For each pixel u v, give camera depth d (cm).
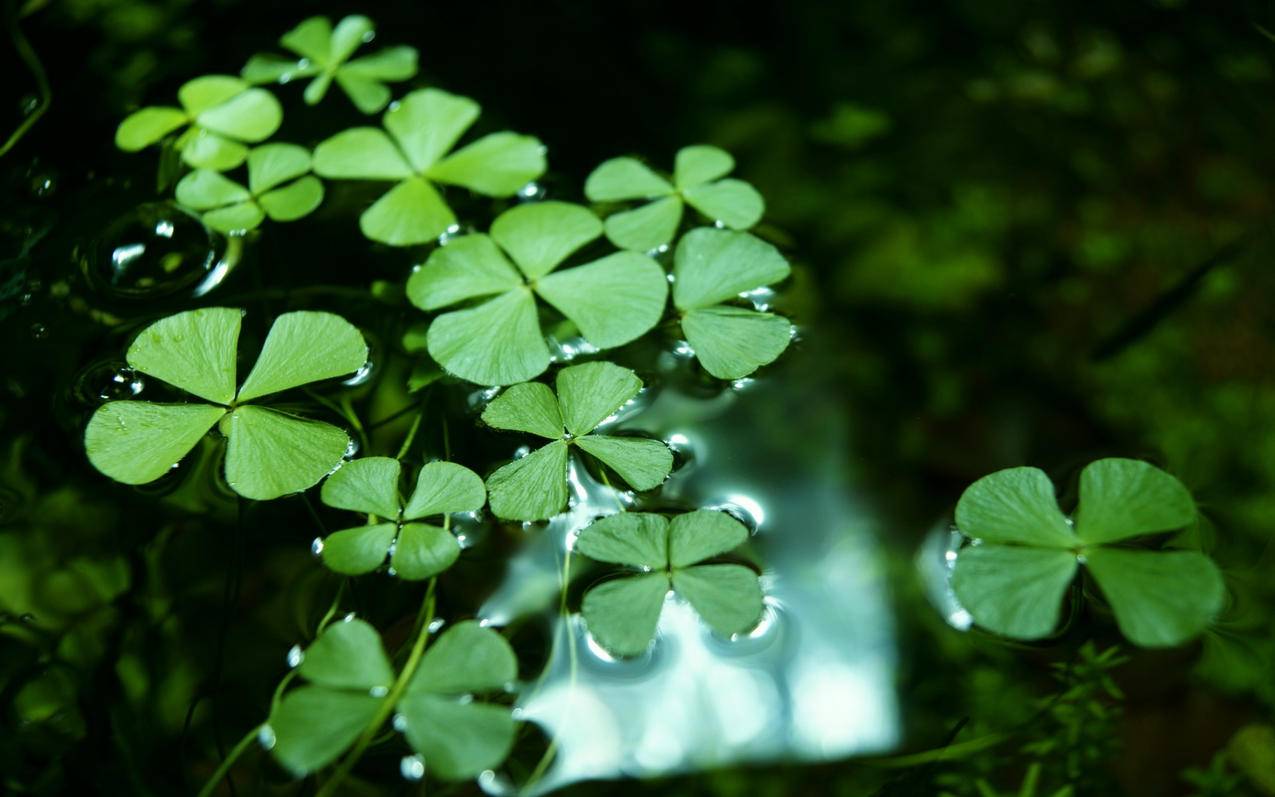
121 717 23
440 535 23
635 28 30
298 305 26
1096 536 22
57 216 26
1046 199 28
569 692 23
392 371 25
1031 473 23
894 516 24
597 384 24
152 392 25
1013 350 26
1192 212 28
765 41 30
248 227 26
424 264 25
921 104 30
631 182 26
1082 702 23
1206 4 31
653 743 23
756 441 25
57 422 24
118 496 24
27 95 28
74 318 25
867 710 23
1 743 22
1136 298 27
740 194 26
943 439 25
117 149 27
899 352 26
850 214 28
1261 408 26
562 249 25
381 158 27
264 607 23
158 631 23
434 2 30
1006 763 23
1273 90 30
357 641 22
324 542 23
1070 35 31
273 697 23
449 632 22
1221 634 23
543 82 29
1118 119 30
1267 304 27
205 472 24
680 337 25
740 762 23
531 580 23
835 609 24
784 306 27
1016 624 22
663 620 23
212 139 27
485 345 24
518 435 24
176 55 29
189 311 25
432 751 21
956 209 28
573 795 22
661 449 23
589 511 24
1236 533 24
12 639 23
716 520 23
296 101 28
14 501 24
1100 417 26
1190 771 23
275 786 22
